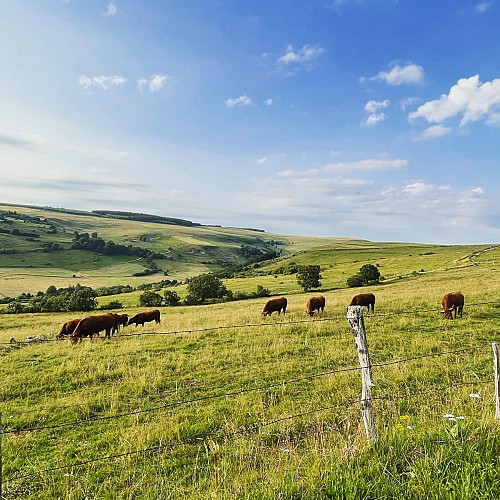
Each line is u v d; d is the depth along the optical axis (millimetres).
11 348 18875
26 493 6504
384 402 8703
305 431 7918
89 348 18016
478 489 3725
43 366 15094
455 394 8508
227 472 5852
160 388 12039
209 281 73688
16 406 10992
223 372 13281
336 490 3932
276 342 17016
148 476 6785
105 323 21000
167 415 9625
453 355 13367
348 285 80438
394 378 11023
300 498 3988
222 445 7656
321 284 88062
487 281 40688
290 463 5309
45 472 7105
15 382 13055
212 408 9938
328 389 10516
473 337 16422
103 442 8328
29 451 8117
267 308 27312
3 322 38750
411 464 4441
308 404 9594
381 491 3920
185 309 48812
